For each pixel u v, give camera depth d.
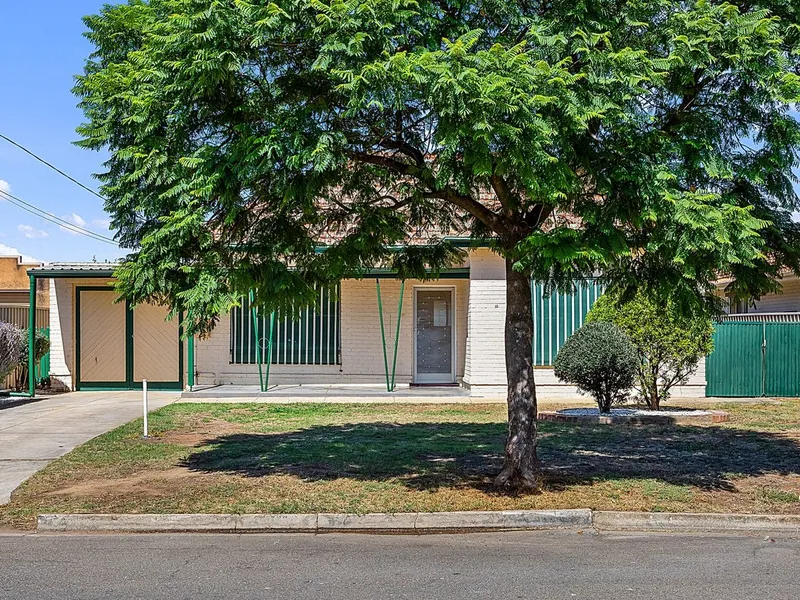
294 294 8.52
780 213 8.75
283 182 7.70
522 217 9.05
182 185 7.91
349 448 11.30
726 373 18.17
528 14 8.39
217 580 6.05
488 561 6.59
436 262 10.93
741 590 5.79
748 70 7.68
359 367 19.45
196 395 17.62
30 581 6.03
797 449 11.37
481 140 6.80
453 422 14.03
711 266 7.92
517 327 8.91
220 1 7.46
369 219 9.78
